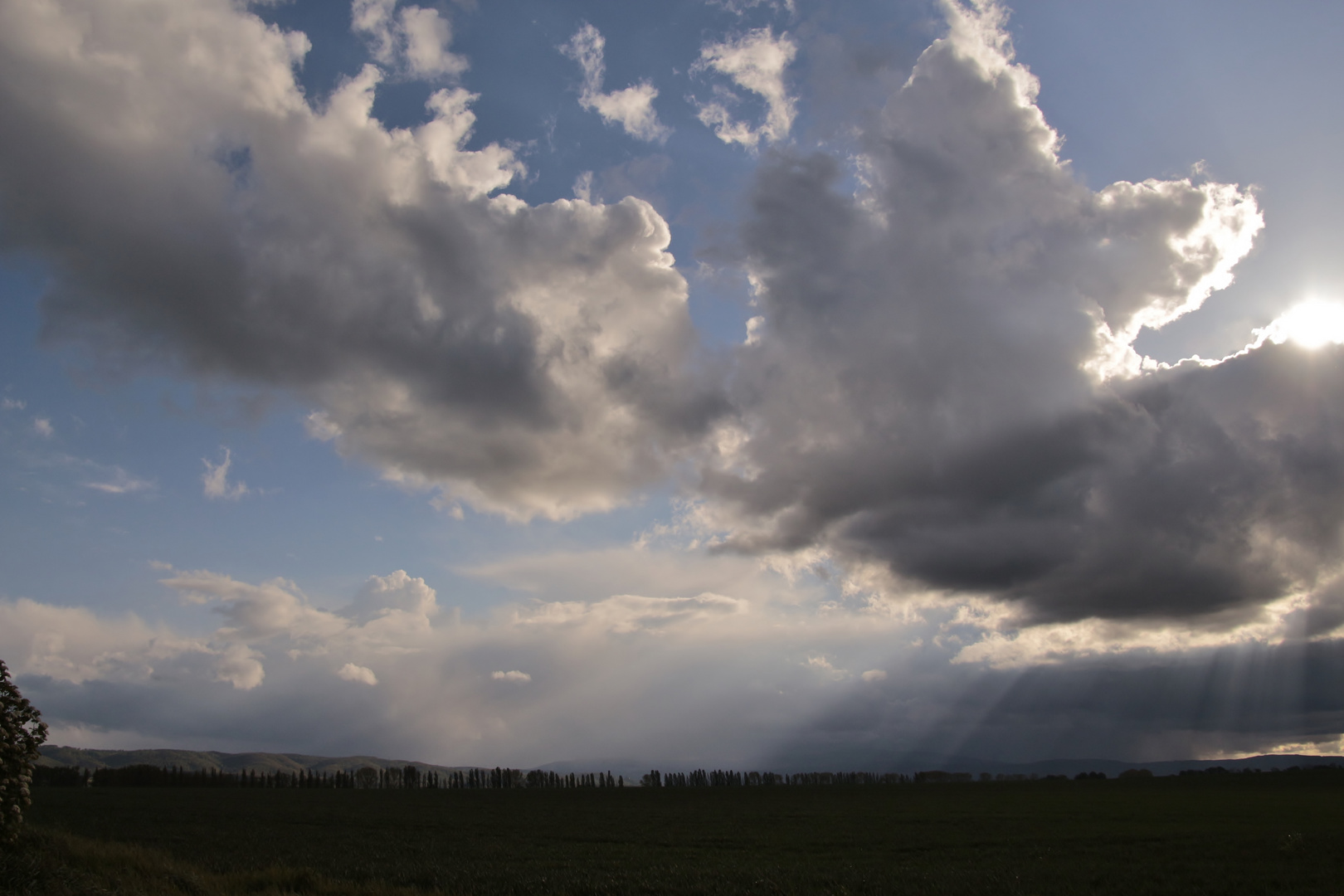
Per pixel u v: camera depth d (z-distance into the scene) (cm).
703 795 14725
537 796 14025
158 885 1991
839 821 7575
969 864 4053
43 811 7350
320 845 4759
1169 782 17288
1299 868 3562
